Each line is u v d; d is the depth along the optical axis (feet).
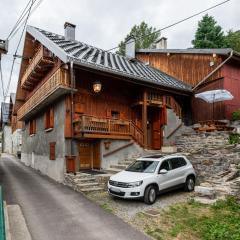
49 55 57.36
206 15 129.90
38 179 54.95
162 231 25.29
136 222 27.71
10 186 46.68
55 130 55.72
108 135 51.55
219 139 53.21
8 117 159.33
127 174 36.94
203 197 35.22
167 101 65.36
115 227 26.32
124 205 33.94
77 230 25.66
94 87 52.47
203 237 24.09
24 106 77.71
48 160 59.98
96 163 53.62
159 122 64.80
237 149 45.57
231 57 60.85
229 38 133.80
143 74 60.80
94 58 55.42
